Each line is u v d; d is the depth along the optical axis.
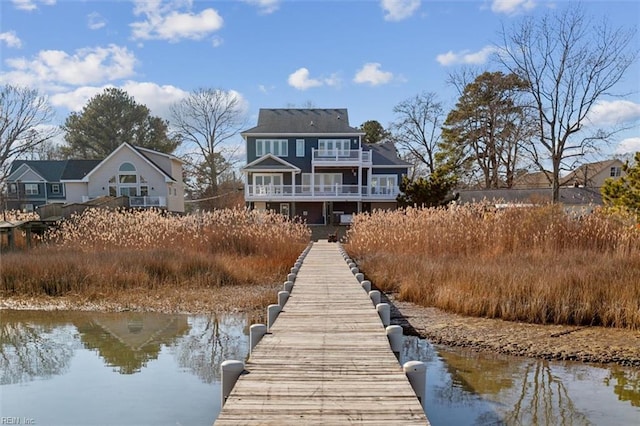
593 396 4.98
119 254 12.27
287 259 13.12
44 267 10.95
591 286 7.89
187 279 11.35
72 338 7.41
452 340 6.88
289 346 4.59
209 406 4.83
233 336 7.43
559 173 26.08
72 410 4.74
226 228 14.48
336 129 29.67
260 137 29.42
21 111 35.56
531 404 4.77
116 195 30.17
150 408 4.77
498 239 12.10
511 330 7.32
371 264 12.15
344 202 29.42
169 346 6.94
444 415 4.54
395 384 3.53
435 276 9.70
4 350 6.82
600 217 12.34
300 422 2.86
